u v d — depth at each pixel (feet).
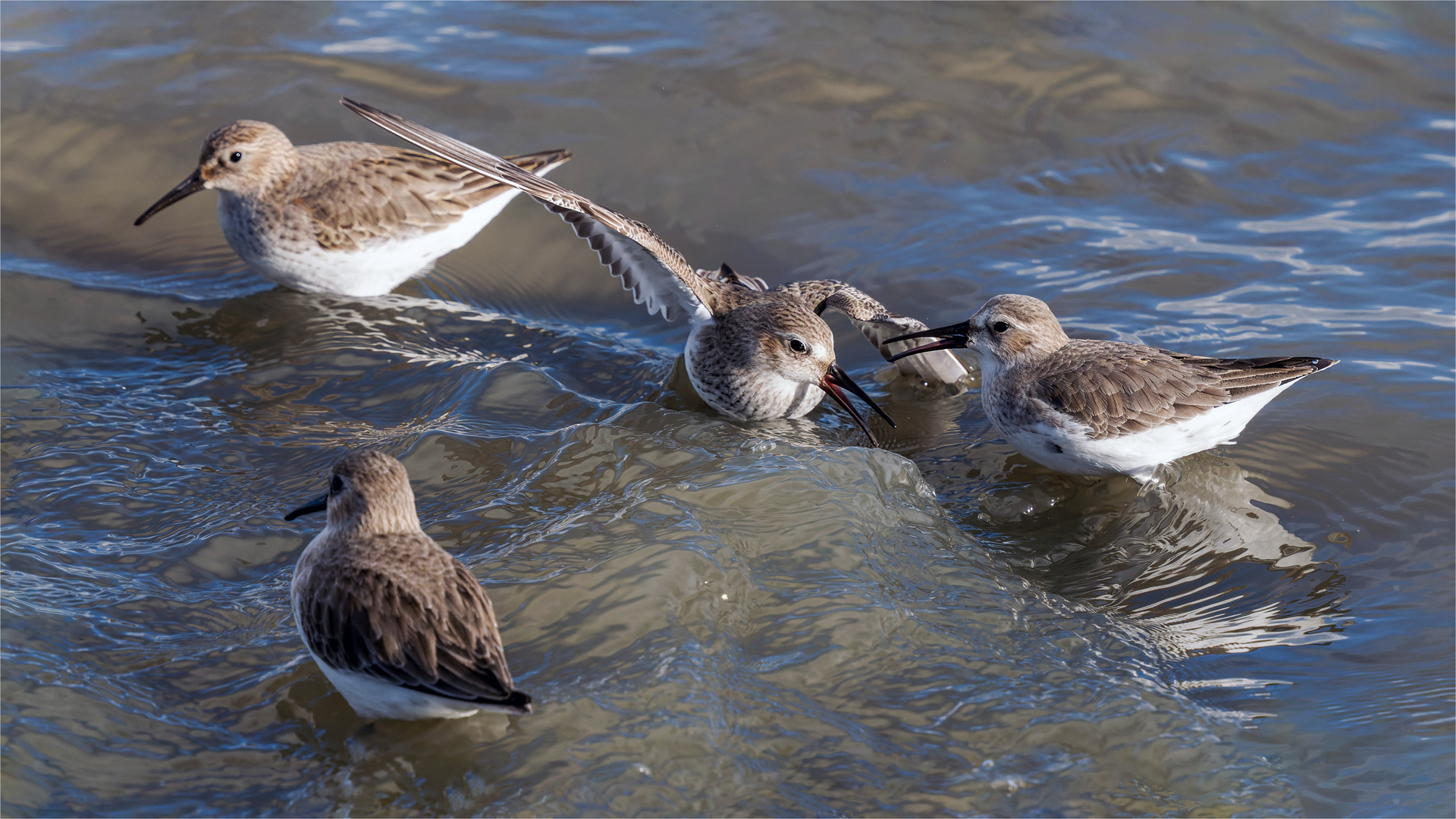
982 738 19.08
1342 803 18.60
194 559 24.20
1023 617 22.15
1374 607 23.93
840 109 41.47
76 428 28.60
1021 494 28.04
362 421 29.94
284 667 20.98
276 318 34.73
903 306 34.14
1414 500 27.17
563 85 42.06
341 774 18.45
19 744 18.65
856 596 21.84
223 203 35.60
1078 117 41.37
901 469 26.50
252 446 28.50
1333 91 42.42
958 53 44.11
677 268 30.32
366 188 35.47
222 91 41.47
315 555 20.20
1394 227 36.65
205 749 19.06
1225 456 28.99
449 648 18.34
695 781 18.01
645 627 20.80
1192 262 35.50
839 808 17.70
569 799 17.67
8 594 22.20
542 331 34.88
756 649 20.67
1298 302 33.76
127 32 44.39
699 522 23.48
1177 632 23.21
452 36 44.83
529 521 24.76
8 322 32.89
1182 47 44.60
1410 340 32.22
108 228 37.58
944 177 39.09
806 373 30.37
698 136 40.11
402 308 35.73
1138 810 17.97
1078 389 27.71
